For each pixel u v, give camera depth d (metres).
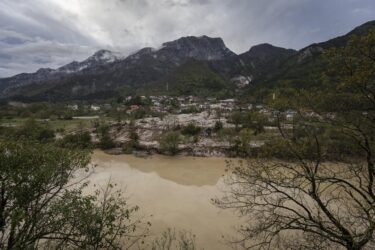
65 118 107.00
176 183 36.88
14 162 10.86
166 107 138.62
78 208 11.57
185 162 50.88
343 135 10.02
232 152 54.28
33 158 11.57
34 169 11.21
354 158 10.48
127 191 32.38
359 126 9.23
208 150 56.41
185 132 67.94
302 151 10.32
